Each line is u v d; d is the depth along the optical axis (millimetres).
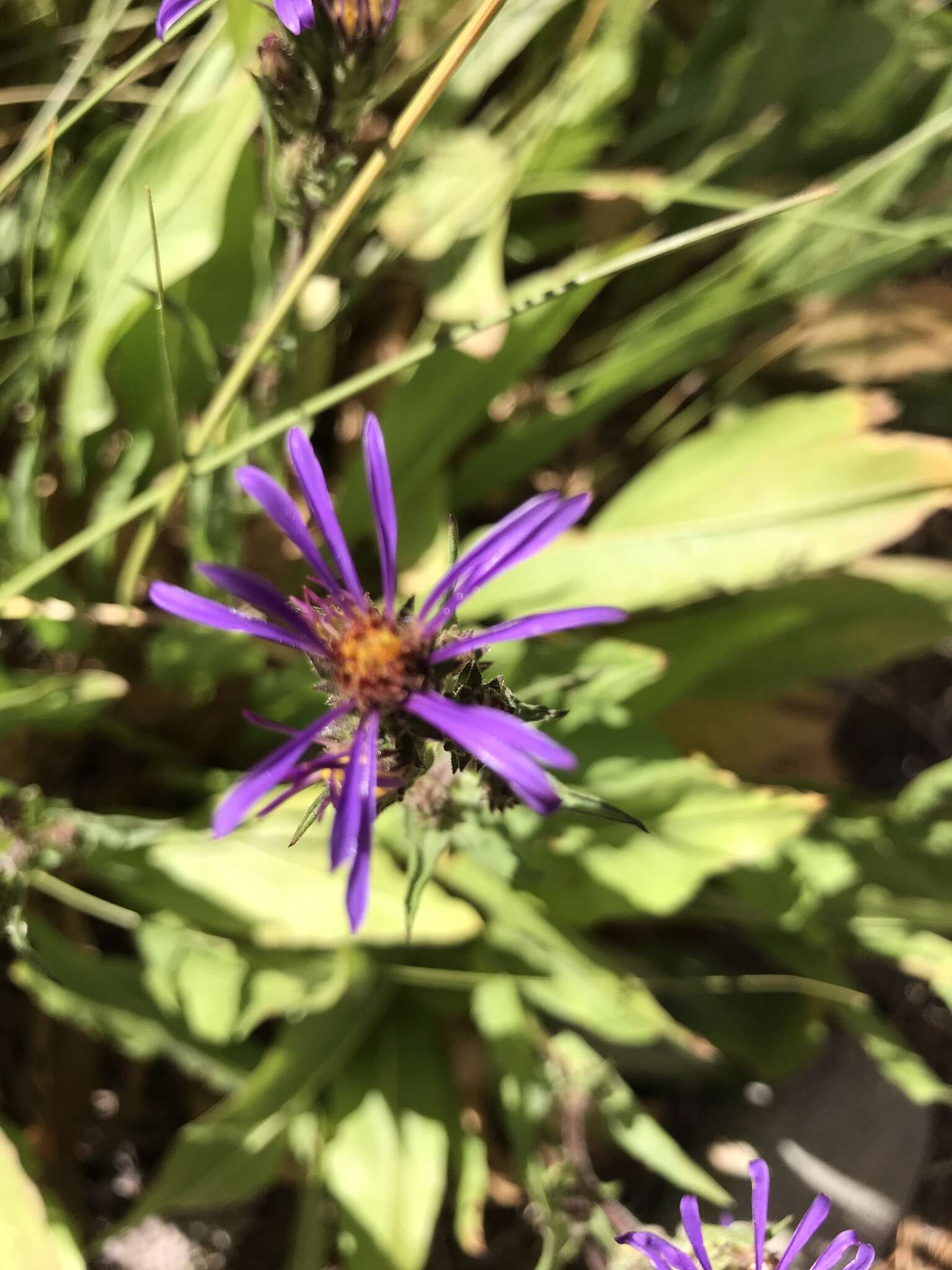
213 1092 192
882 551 242
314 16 105
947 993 171
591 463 217
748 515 169
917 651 185
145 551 148
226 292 162
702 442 176
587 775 153
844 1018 181
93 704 160
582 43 177
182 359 162
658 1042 190
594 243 204
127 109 185
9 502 157
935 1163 207
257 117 147
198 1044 157
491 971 175
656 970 191
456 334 125
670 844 154
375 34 107
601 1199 149
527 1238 192
